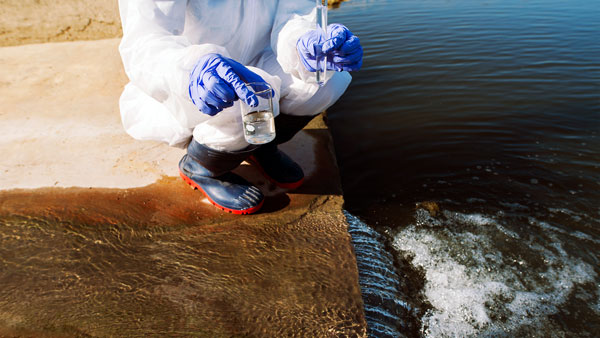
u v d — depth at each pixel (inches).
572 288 67.5
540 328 61.4
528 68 147.5
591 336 60.0
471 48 168.6
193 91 51.8
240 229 73.1
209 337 53.7
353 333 55.0
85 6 173.5
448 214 84.5
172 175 87.4
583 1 226.5
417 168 99.4
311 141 100.2
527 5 225.3
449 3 239.5
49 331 54.2
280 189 83.6
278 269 64.8
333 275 63.9
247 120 54.2
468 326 61.7
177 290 60.6
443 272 71.0
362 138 112.8
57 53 152.6
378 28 201.0
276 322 56.0
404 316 62.7
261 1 68.9
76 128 104.6
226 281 62.4
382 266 71.2
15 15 169.8
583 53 156.8
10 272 63.4
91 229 72.4
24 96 121.2
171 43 57.2
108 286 61.1
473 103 126.6
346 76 75.1
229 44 69.2
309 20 67.6
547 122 114.7
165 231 72.4
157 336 53.6
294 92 70.9
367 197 90.7
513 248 75.5
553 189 89.9
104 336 53.6
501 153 102.9
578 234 77.9
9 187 82.8
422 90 136.8
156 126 71.6
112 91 124.0
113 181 85.0
